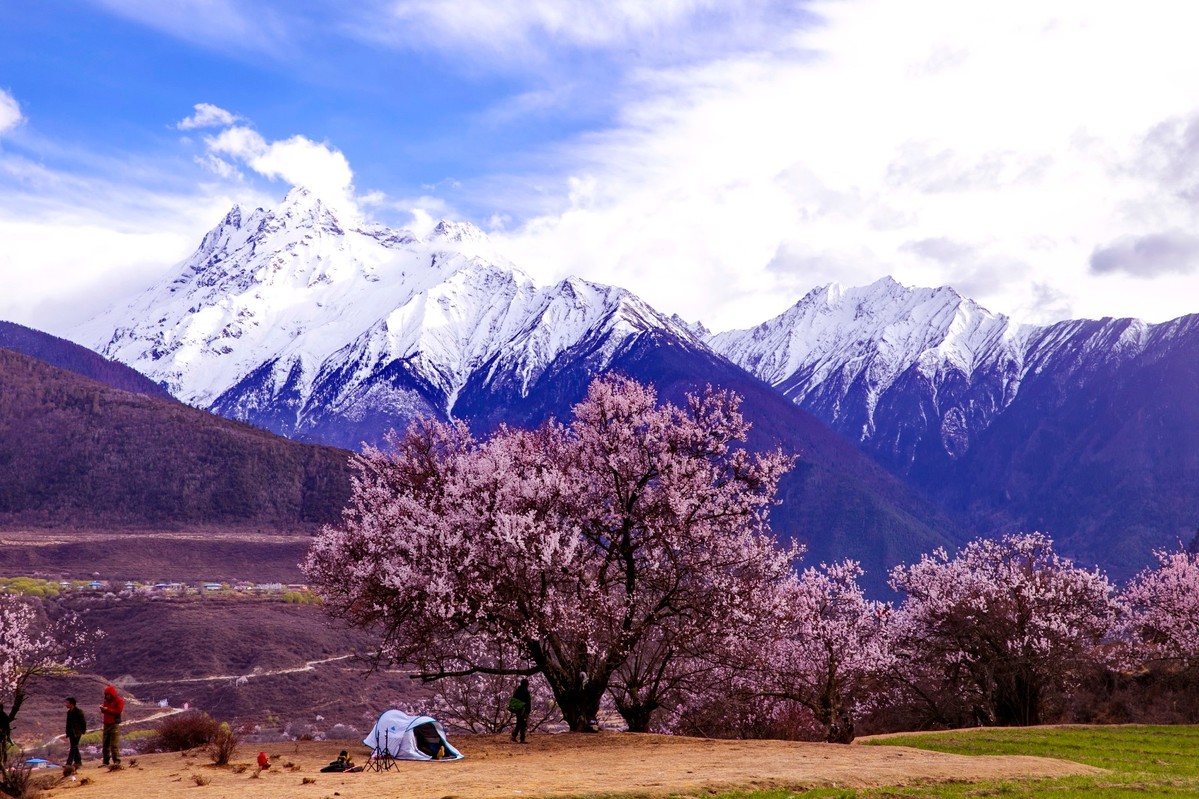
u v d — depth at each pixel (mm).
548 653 36250
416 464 37750
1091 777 24875
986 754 32875
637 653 37719
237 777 25594
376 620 34906
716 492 37500
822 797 21172
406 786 22797
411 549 33156
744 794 21797
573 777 23969
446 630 34781
